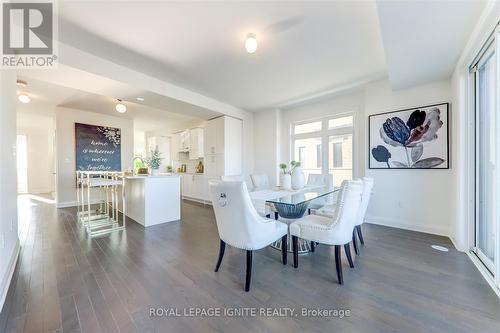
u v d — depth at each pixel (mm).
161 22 2088
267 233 1899
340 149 4418
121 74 2998
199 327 1343
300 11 1952
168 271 2043
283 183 3238
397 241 2816
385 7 1660
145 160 4355
